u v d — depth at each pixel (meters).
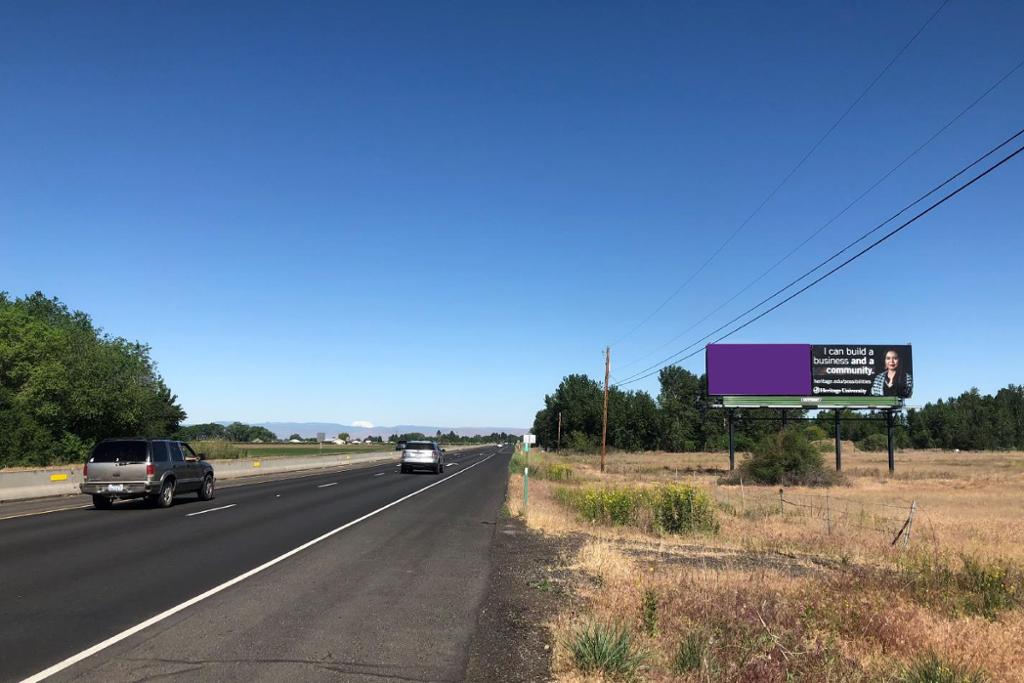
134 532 14.26
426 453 43.00
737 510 23.02
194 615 7.53
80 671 5.62
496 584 9.61
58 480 24.20
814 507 23.98
